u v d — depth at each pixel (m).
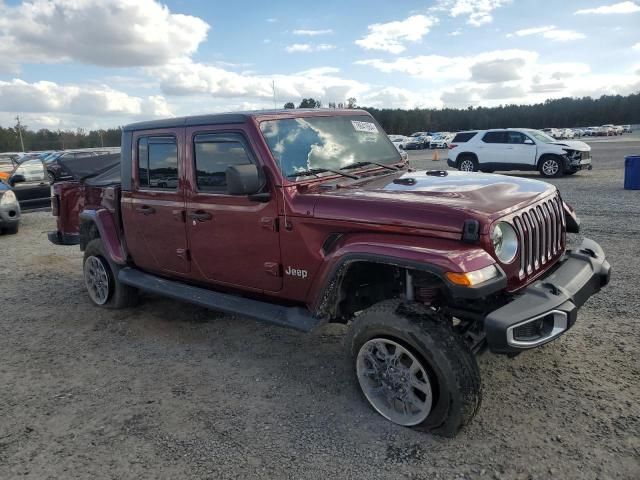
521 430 3.21
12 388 4.16
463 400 2.98
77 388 4.11
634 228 8.24
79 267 8.05
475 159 18.59
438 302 3.47
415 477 2.86
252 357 4.50
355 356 3.45
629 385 3.64
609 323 4.66
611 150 30.69
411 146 54.25
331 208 3.52
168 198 4.68
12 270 7.98
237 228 4.09
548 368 3.94
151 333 5.18
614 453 2.94
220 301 4.35
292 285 3.85
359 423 3.39
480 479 2.81
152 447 3.27
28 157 15.84
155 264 5.11
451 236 3.06
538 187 3.86
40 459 3.20
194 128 4.34
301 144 4.09
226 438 3.32
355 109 4.86
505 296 3.25
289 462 3.04
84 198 6.33
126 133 5.12
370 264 3.62
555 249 3.79
